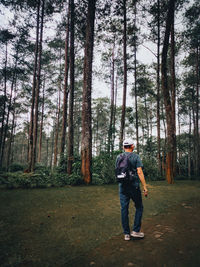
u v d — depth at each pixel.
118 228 3.10
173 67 14.65
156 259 2.04
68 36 14.65
